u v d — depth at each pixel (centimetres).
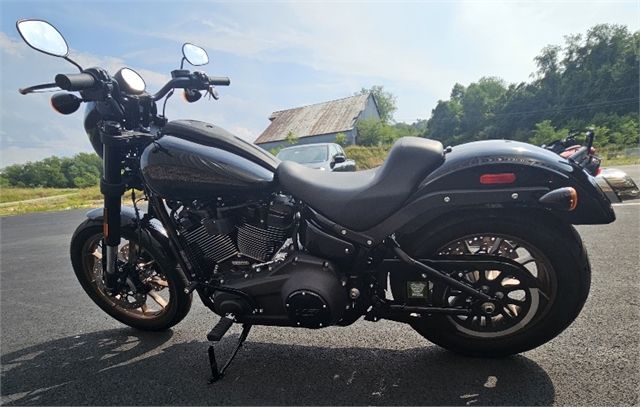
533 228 177
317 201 189
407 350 223
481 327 201
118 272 243
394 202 180
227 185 193
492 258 182
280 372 208
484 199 171
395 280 196
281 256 200
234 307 196
